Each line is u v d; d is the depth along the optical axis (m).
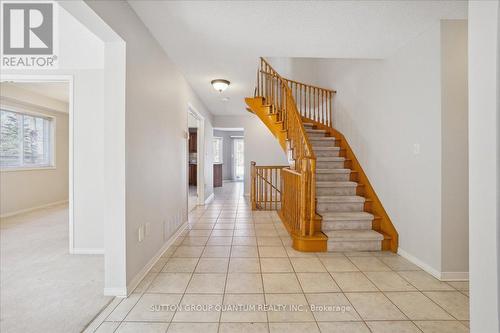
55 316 1.69
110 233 1.93
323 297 1.95
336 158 4.14
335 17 2.13
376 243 2.93
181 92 3.56
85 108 2.88
